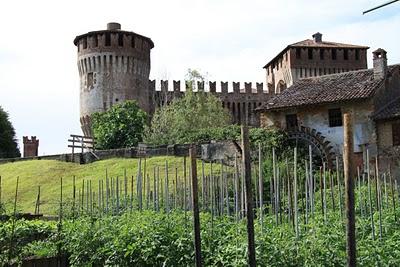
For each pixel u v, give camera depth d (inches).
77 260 478.3
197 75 2135.8
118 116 1988.2
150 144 1699.1
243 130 292.8
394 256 387.5
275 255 373.7
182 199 719.1
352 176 245.8
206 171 1113.4
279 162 1114.7
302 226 450.3
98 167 1502.2
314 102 1391.5
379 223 455.8
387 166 1294.3
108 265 451.2
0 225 510.9
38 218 696.4
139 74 2568.9
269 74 2837.1
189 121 1887.3
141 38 2593.5
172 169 1298.0
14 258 465.1
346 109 1365.7
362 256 380.2
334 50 2503.7
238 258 374.6
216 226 467.2
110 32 2507.4
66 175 1481.3
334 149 1369.3
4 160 1825.8
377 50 1417.3
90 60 2508.6
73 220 567.5
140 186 678.5
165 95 2596.0
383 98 1385.3
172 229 454.0
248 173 289.4
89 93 2502.5
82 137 1761.8
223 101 2628.0
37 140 2458.2
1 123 2647.6
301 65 2466.8
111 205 726.5
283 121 1465.3
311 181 494.9
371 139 1325.0
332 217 504.1
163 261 425.7
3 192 1379.2
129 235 453.4
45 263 473.4
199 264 314.2
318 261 370.6
